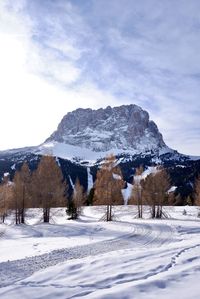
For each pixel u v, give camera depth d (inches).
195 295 377.1
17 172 1915.6
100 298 378.3
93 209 2704.2
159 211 2231.8
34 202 1886.1
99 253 784.9
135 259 591.2
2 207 1975.9
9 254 804.0
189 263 541.3
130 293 390.9
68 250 826.2
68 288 429.4
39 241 1086.4
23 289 430.6
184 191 4252.0
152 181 2149.4
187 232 1274.6
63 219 2089.1
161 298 372.2
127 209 2623.0
